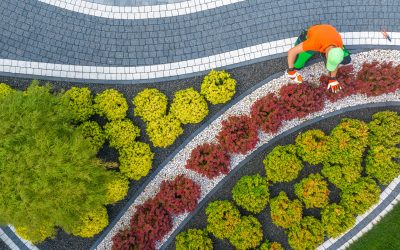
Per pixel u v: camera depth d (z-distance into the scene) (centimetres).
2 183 833
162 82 1094
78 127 970
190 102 1049
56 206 864
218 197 1070
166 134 1045
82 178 878
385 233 1038
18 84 1105
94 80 1099
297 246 1012
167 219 1036
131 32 1101
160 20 1101
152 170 1080
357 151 1009
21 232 1038
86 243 1080
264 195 1029
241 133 1028
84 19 1105
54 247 1084
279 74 1072
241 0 1091
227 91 1039
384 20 1069
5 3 1110
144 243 1025
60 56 1104
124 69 1099
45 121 893
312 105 1025
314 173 1054
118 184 1034
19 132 860
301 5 1077
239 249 1023
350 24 1070
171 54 1096
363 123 1027
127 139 1046
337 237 1046
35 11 1106
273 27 1082
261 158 1069
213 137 1073
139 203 1077
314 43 825
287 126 1066
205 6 1097
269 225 1052
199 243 1019
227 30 1091
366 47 1069
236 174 1070
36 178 841
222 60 1088
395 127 1011
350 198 1015
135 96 1088
